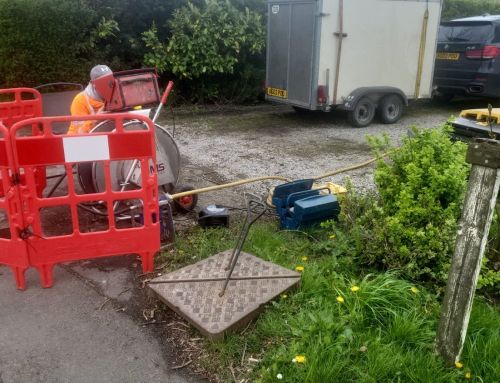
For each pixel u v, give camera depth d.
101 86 4.55
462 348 2.74
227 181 6.13
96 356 2.92
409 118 10.23
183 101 11.09
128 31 10.05
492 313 3.12
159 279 3.46
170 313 3.31
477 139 2.42
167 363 2.87
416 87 9.80
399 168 3.81
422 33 9.47
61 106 8.03
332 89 8.82
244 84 11.34
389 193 3.74
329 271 3.66
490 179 2.39
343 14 8.47
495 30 9.81
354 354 2.79
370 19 8.77
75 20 9.02
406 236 3.52
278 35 9.24
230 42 10.26
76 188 5.68
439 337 2.75
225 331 2.96
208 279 3.44
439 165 3.61
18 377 2.76
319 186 5.15
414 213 3.53
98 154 3.43
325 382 2.59
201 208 5.11
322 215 4.38
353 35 8.70
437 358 2.75
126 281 3.71
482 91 10.08
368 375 2.63
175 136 8.45
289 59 9.11
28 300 3.46
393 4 8.93
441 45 10.66
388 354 2.75
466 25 10.24
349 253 3.82
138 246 3.72
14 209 3.39
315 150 7.65
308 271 3.57
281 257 3.91
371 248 3.67
